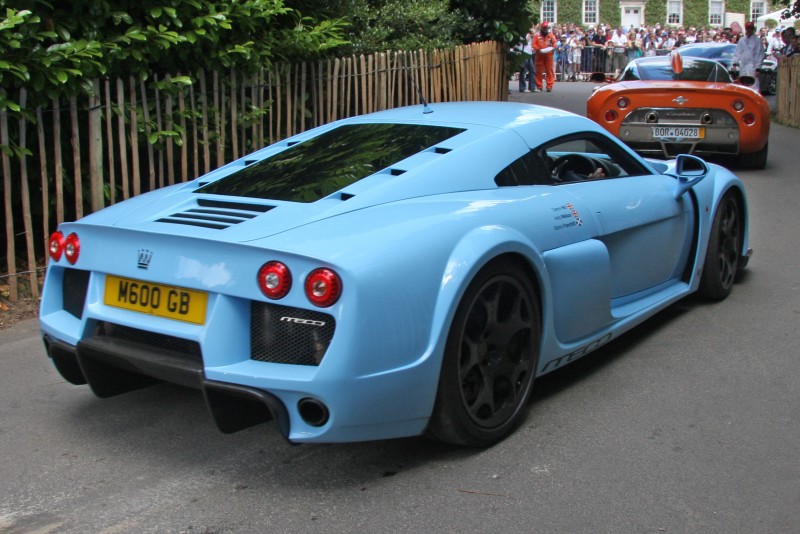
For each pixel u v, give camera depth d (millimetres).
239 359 3084
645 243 4578
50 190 6016
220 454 3506
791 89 16062
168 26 6273
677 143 10023
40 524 2998
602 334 4180
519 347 3627
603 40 32281
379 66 9109
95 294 3484
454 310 3182
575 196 4078
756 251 6676
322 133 4383
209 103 6914
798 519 2943
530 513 2990
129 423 3822
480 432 3404
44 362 4605
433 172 3646
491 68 11781
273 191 3631
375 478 3260
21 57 5281
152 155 6234
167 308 3242
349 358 2924
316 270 2934
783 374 4234
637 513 2984
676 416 3766
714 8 49438
